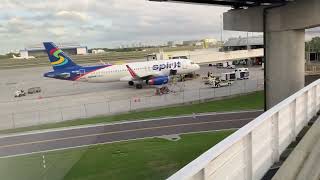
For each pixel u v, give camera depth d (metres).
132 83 77.56
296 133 11.02
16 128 34.22
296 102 11.02
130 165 21.92
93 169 18.41
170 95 61.97
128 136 32.72
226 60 113.94
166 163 23.48
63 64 73.56
